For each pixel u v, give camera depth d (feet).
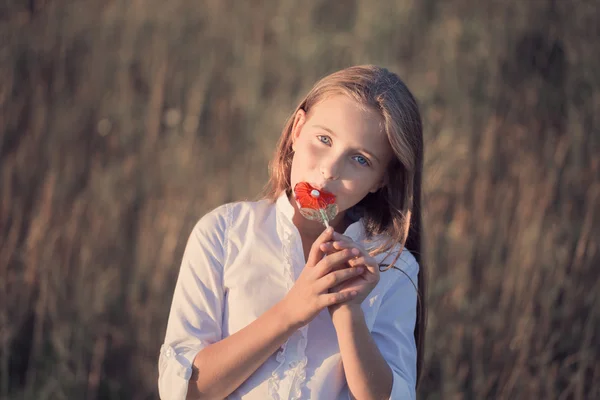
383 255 5.66
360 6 17.10
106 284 11.54
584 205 12.05
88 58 16.01
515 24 15.62
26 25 15.97
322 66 15.98
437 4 16.83
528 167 12.71
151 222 12.47
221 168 14.01
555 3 15.74
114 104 15.12
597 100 13.71
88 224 12.38
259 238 5.44
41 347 10.75
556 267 10.98
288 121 5.84
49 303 11.10
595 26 15.33
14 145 13.76
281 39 16.89
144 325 11.21
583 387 9.85
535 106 14.33
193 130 14.66
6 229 12.17
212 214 5.63
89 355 10.80
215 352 4.99
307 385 5.10
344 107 5.17
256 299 5.26
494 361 10.37
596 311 10.42
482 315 10.80
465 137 13.70
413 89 15.12
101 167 13.84
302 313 4.84
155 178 13.65
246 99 15.52
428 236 11.72
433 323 10.85
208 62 16.26
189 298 5.35
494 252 11.51
